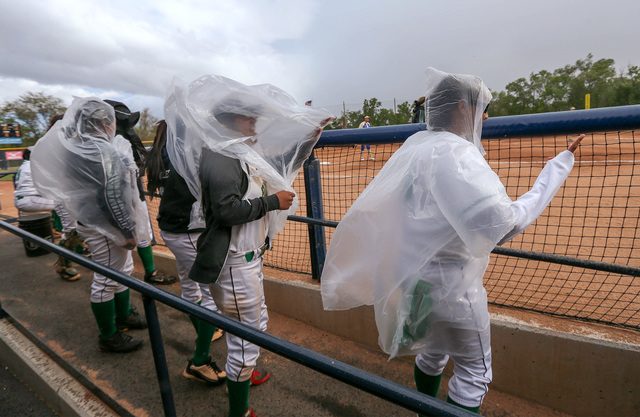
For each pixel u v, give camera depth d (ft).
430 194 4.11
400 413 6.99
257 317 6.11
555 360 6.77
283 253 13.37
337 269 5.17
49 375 7.86
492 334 7.24
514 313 7.89
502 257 12.09
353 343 9.03
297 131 5.84
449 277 4.35
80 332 9.75
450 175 3.83
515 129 6.79
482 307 4.64
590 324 7.38
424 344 4.79
